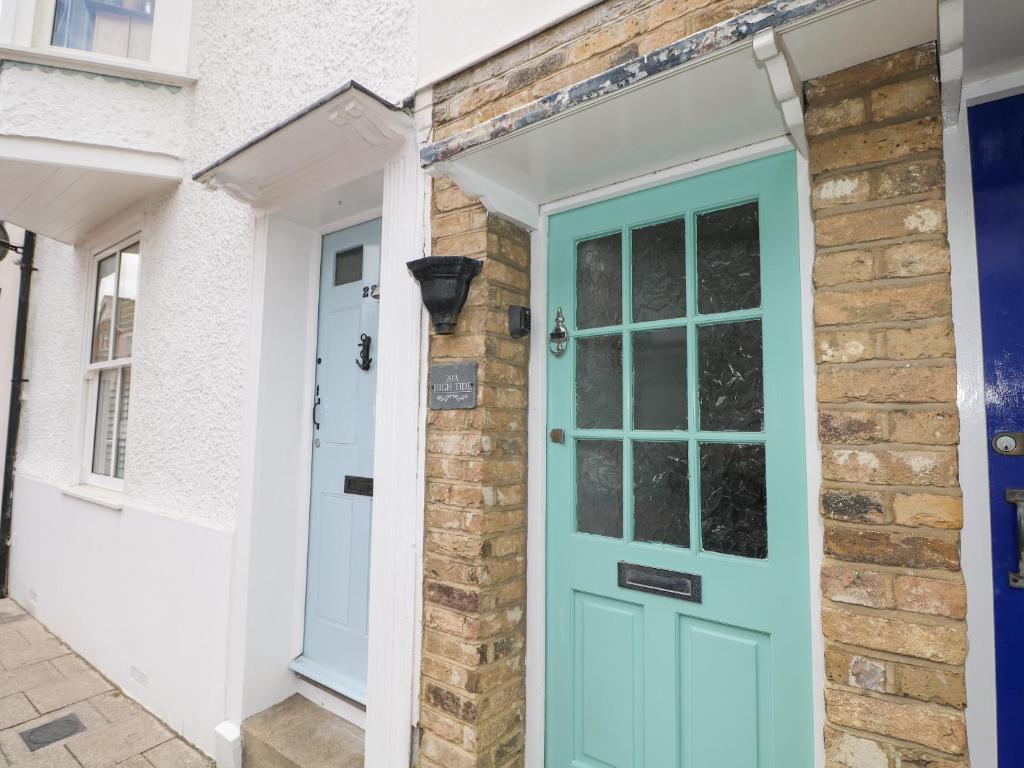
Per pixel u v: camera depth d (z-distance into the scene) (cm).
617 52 159
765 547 150
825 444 120
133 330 357
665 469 169
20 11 286
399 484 198
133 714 294
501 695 180
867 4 98
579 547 183
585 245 192
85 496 365
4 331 529
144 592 306
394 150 211
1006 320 124
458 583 180
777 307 150
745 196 157
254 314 261
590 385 187
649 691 166
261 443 256
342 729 238
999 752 119
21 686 325
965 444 126
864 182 119
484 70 188
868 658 113
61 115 288
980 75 123
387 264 210
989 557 123
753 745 148
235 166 234
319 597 263
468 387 182
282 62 262
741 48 108
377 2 223
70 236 413
